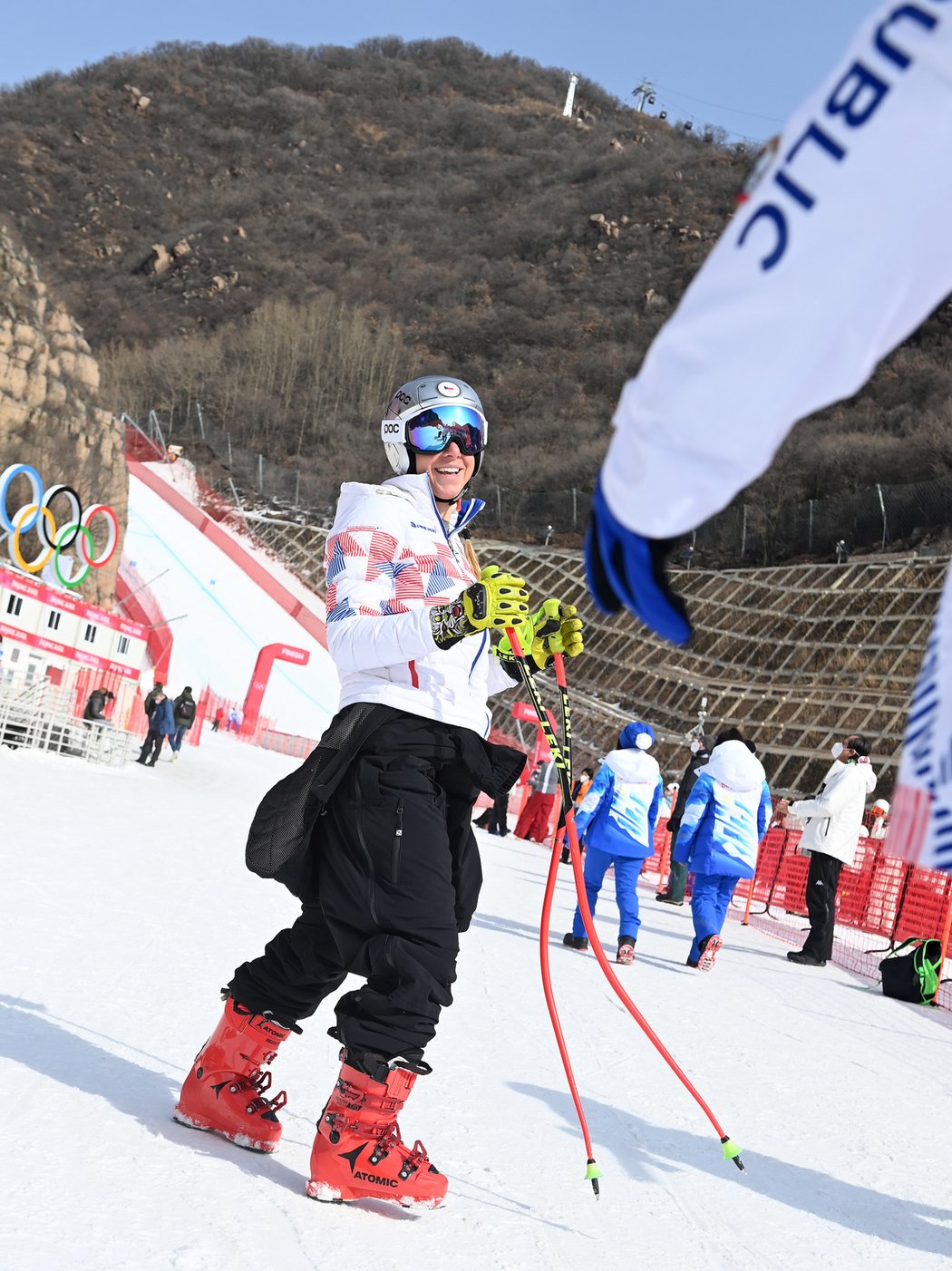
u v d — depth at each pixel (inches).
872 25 55.9
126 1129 123.3
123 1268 89.8
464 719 122.0
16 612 935.0
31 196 6815.9
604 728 2201.0
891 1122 202.8
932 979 375.9
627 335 4965.6
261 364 4490.7
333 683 2167.8
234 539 2851.9
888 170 55.5
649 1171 149.6
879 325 56.2
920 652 2048.5
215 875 368.2
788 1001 330.6
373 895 117.8
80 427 1603.1
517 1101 172.6
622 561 62.2
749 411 57.9
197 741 1368.1
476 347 5098.4
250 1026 127.8
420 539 127.4
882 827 626.2
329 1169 116.6
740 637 2362.2
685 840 358.6
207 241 6284.5
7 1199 99.0
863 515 2490.2
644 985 314.2
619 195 5964.6
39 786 568.7
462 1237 113.4
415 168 7810.0
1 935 212.7
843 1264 127.0
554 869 130.6
